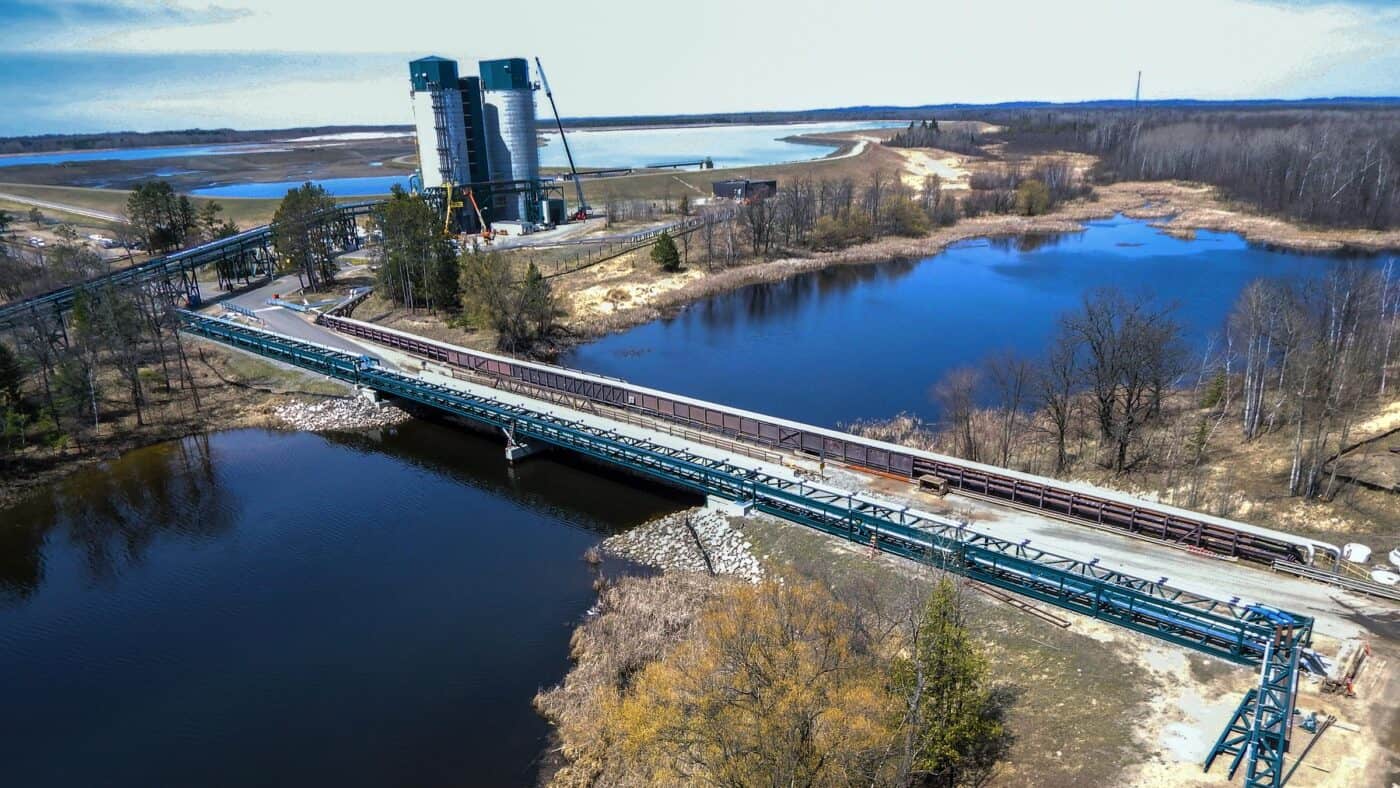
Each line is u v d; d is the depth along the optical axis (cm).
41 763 4356
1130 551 5244
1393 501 5756
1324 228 16888
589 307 13300
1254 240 16825
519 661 5038
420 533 6669
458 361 9850
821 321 12694
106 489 7688
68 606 5862
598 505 7044
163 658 5209
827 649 3825
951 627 3578
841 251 17162
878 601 4975
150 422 9006
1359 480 6084
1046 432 7775
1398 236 15850
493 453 8212
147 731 4572
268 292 13775
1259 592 4738
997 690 4253
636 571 5950
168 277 12475
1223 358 8669
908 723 3297
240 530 6819
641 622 5141
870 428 8162
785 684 3581
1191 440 7238
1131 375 7044
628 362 10994
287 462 8162
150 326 10156
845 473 6544
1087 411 8012
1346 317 7950
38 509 7400
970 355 10700
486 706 4656
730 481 6362
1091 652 4419
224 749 4400
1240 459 6856
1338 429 6912
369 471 7912
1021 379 8000
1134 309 8462
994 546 5347
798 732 3347
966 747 3788
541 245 16912
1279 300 7956
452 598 5725
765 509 6200
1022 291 13825
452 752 4319
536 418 7800
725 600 4922
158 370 10200
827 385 9850
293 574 6125
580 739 4319
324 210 15338
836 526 5812
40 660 5253
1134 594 4484
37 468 8031
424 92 18275
